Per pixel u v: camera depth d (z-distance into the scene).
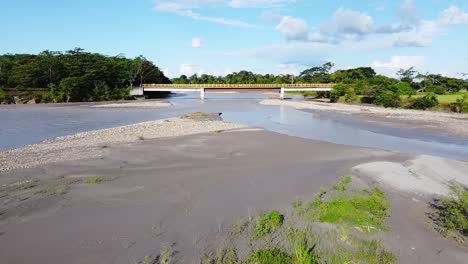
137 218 11.05
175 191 13.88
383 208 11.66
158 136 29.05
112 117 48.75
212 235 9.75
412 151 26.73
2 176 16.39
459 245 9.30
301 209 11.50
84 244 9.31
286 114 55.91
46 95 78.06
